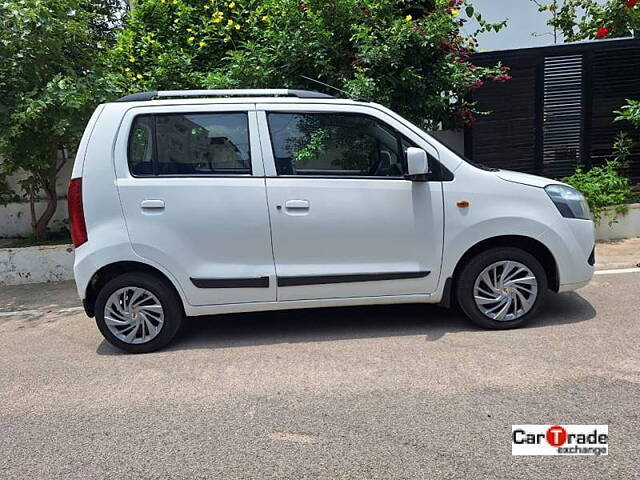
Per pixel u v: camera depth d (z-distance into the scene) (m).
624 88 7.73
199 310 4.23
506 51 7.73
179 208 4.07
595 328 4.24
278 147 4.14
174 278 4.13
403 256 4.20
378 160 4.21
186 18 8.50
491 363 3.72
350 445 2.86
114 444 3.00
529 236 4.18
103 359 4.25
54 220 8.22
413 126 4.23
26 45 6.45
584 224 4.32
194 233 4.09
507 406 3.15
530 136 7.97
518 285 4.28
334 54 6.89
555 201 4.25
